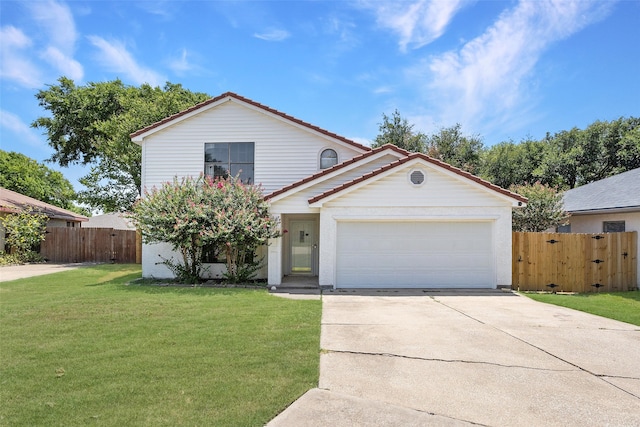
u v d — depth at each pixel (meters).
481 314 7.93
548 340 6.03
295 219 14.44
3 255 19.02
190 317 7.24
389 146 12.31
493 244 11.43
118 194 25.31
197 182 12.15
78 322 6.81
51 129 26.91
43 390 3.98
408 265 11.56
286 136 13.70
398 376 4.49
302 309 8.08
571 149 28.33
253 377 4.35
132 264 19.30
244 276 12.34
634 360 5.15
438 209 11.39
